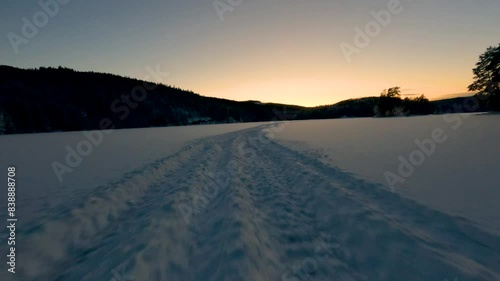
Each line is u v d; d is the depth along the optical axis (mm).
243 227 4215
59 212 5125
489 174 6238
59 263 3746
